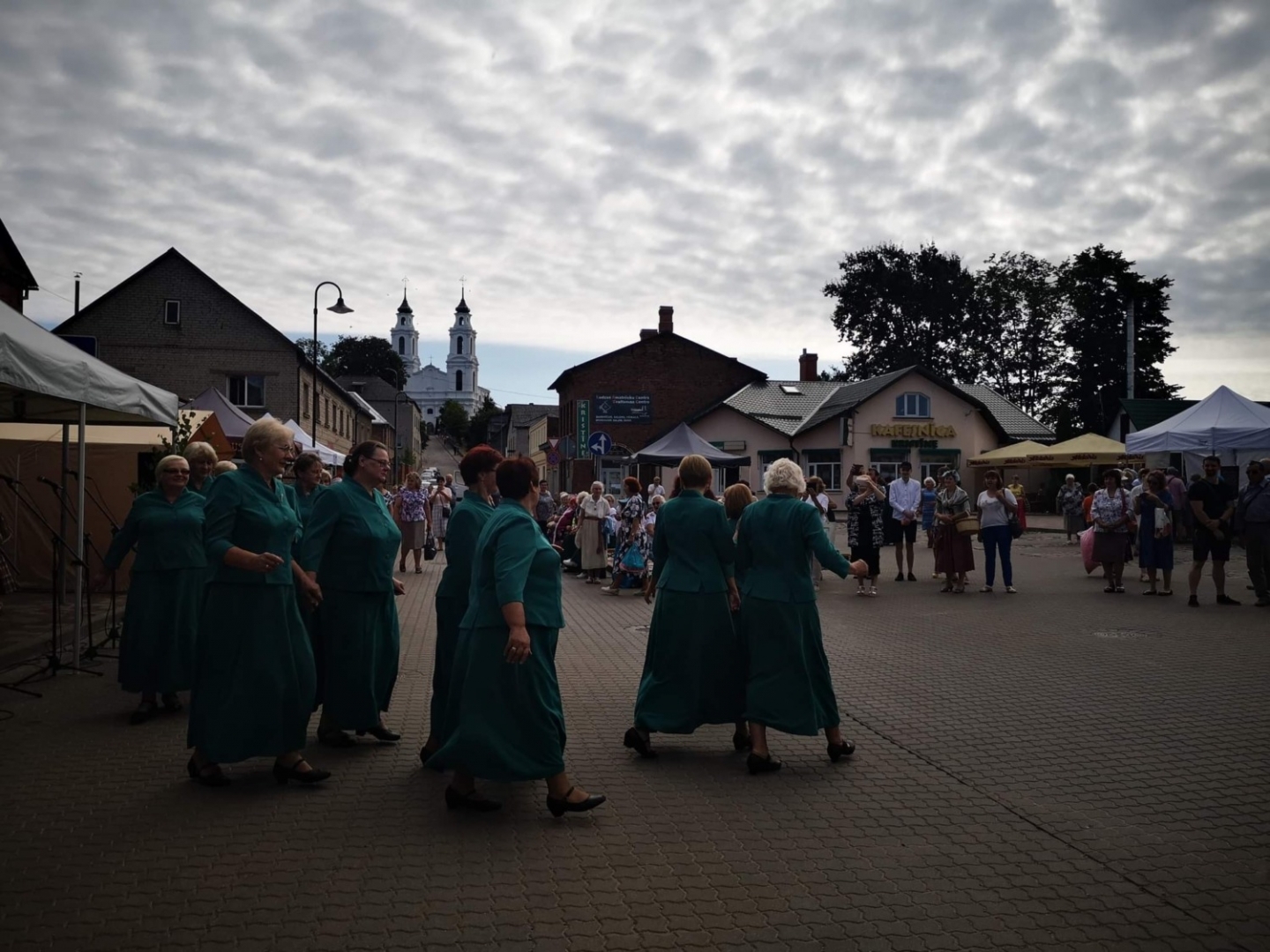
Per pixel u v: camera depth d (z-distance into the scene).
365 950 3.34
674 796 5.15
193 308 43.09
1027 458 37.28
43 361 7.77
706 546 6.09
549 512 24.17
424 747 5.78
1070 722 6.78
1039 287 61.47
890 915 3.68
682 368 50.53
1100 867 4.17
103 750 5.95
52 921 3.55
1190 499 13.09
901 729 6.61
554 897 3.80
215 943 3.38
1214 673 8.45
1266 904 3.80
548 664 4.81
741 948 3.40
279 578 5.23
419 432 120.69
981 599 14.11
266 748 5.11
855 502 14.51
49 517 14.48
